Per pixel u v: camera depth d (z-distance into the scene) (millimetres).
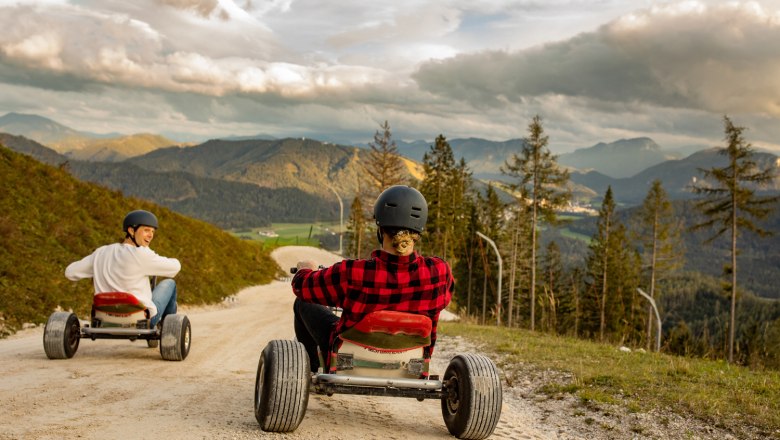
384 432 4547
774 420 6484
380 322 4062
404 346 4254
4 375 6219
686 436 6277
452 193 73062
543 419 7242
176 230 40719
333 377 4090
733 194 43500
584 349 13719
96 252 7867
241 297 37031
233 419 4516
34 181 26516
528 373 10117
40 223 23203
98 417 4355
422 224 3969
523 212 57875
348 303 4043
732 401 7363
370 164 67312
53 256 20938
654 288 70875
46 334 7488
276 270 57500
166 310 8758
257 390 4273
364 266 3975
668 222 68562
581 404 7707
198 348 10328
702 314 158250
